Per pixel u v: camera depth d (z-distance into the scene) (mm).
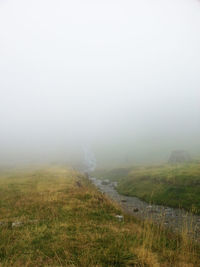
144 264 10602
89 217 18984
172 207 30734
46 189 34719
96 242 13031
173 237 16141
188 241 15102
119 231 15297
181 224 21625
